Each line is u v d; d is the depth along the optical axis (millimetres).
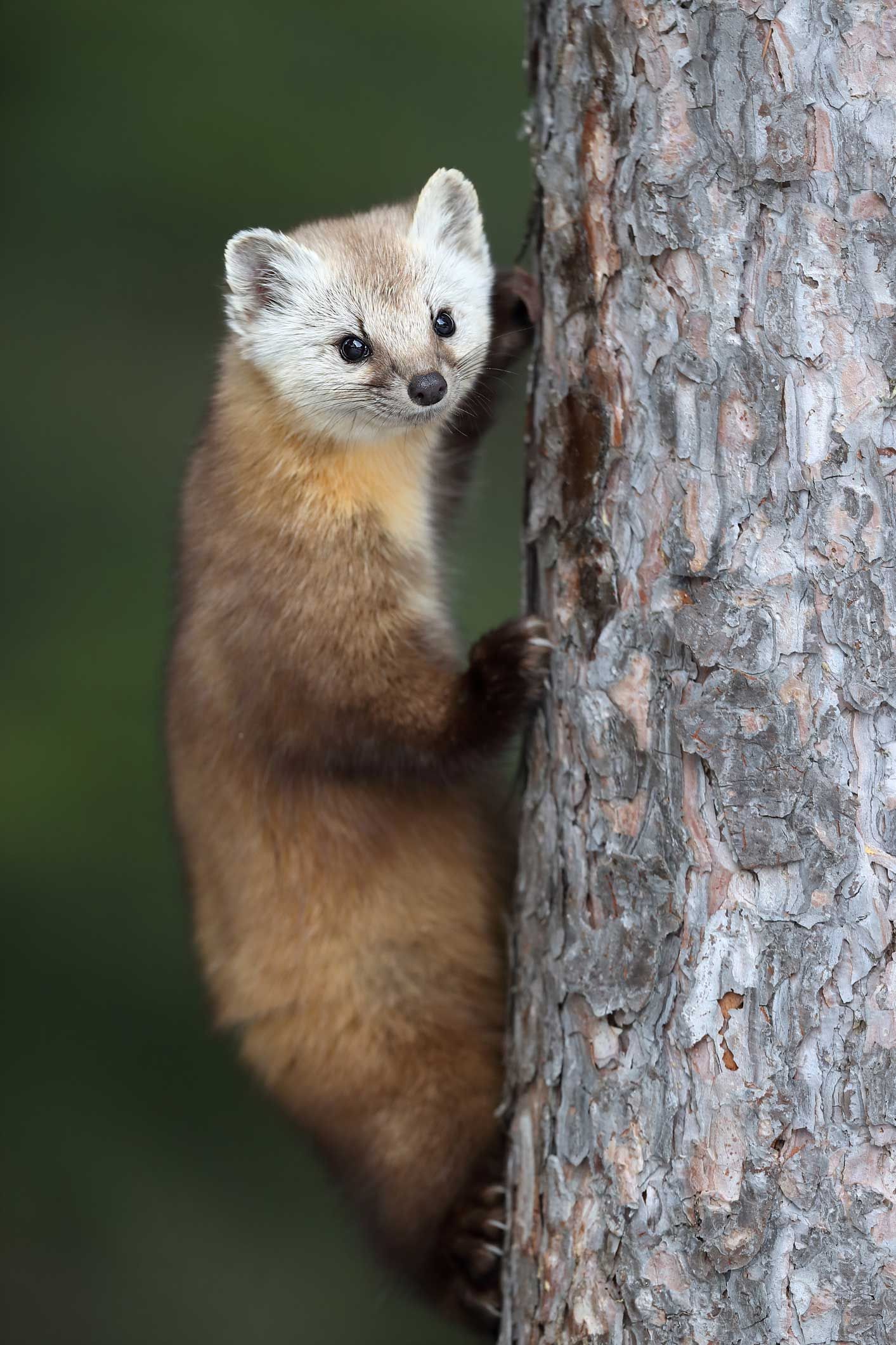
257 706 8469
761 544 6211
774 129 6105
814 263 6098
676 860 6367
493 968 8531
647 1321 6344
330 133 15883
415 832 8609
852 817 6125
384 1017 8516
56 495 15484
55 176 15883
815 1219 6113
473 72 16109
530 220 7410
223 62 16156
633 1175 6430
